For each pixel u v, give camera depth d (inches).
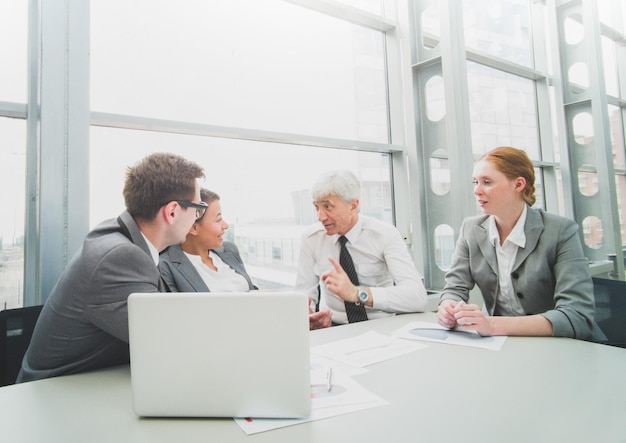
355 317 62.1
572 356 34.6
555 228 49.9
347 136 84.9
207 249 62.0
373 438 21.5
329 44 83.8
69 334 33.3
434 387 28.6
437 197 90.4
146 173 37.8
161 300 24.7
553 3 117.6
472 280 59.6
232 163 68.2
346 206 63.3
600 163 109.5
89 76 53.1
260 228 72.1
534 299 50.9
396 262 63.1
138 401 24.9
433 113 90.0
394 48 93.7
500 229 55.1
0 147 49.6
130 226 37.6
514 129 113.9
